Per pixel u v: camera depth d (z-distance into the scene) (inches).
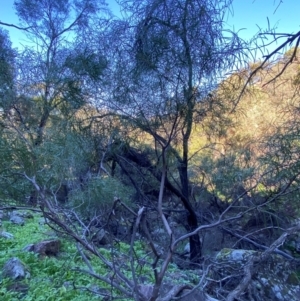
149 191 211.8
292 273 158.6
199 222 226.1
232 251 164.7
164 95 140.7
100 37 149.8
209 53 129.1
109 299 112.8
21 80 160.9
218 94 149.3
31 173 117.5
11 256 148.9
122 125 158.4
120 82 140.3
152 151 187.6
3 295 113.1
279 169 154.1
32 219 223.9
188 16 126.5
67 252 163.3
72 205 146.3
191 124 161.0
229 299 120.0
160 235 188.9
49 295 115.1
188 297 108.0
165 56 129.3
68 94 147.3
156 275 90.7
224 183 207.2
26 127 135.2
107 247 168.6
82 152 144.9
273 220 194.9
